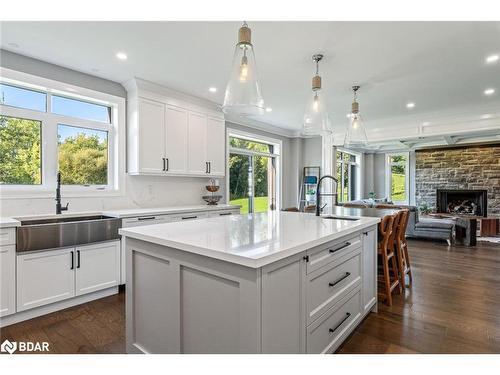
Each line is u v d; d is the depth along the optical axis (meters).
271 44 2.79
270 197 6.86
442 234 5.65
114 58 3.10
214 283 1.42
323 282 1.77
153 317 1.73
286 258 1.43
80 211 3.38
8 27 2.48
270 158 6.90
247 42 1.95
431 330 2.30
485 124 5.01
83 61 3.16
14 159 3.06
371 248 2.55
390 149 9.81
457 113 5.25
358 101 4.66
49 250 2.63
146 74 3.54
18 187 3.06
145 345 1.78
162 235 1.69
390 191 10.06
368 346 2.06
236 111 2.12
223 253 1.31
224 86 3.97
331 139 6.85
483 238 6.45
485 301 2.88
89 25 2.46
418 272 3.83
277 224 2.17
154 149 3.90
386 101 4.65
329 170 6.90
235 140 6.01
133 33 2.59
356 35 2.62
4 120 3.00
